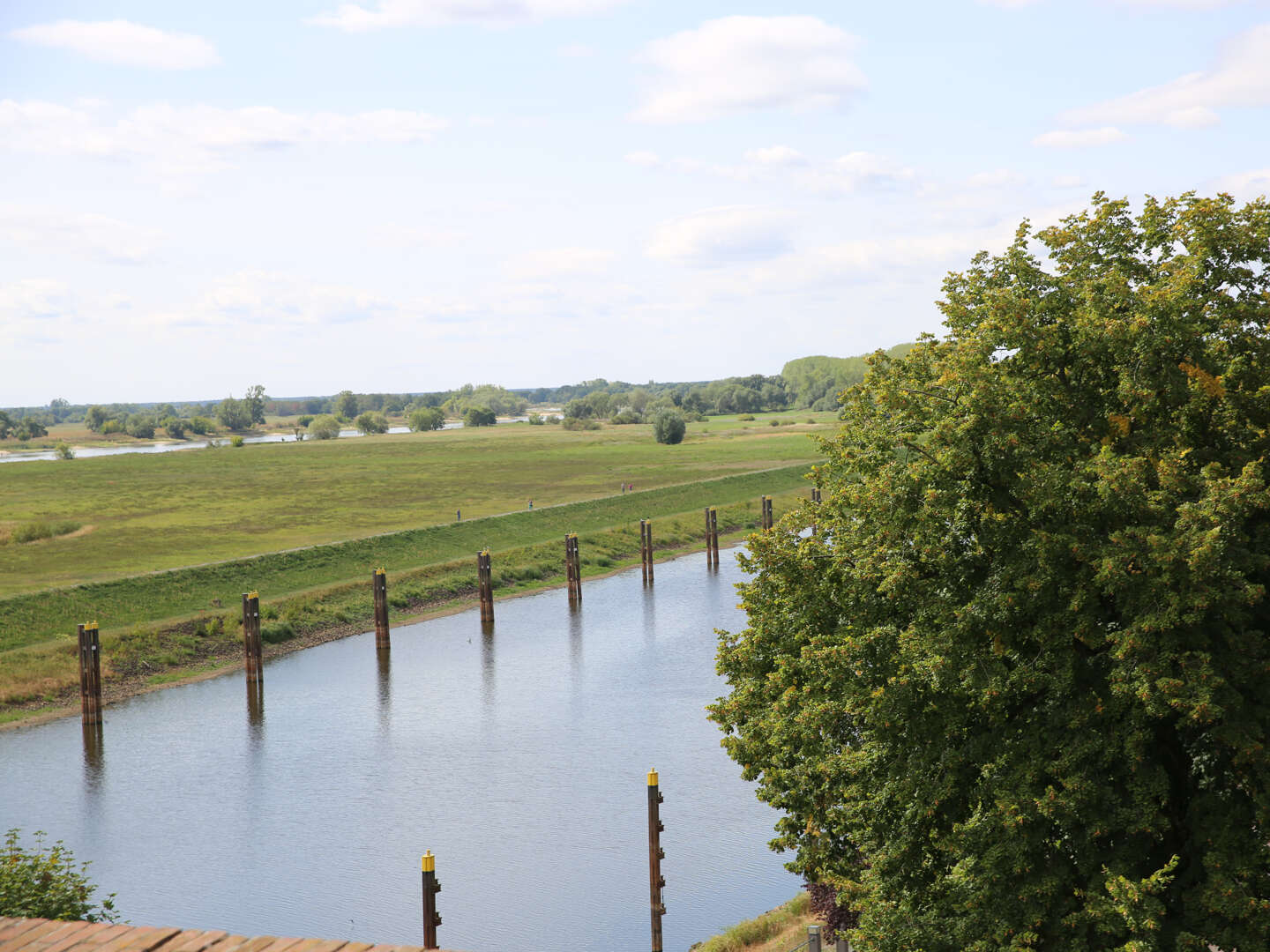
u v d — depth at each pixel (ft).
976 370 61.11
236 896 103.19
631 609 237.25
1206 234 62.28
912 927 59.93
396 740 148.87
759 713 77.25
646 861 109.40
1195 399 59.36
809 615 72.18
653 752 141.49
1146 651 53.31
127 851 114.21
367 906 100.83
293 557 250.37
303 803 126.82
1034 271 68.85
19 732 155.33
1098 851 55.88
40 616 193.77
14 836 66.54
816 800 72.64
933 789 59.93
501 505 371.35
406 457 583.58
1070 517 59.36
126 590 212.64
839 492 74.84
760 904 100.01
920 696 59.77
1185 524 53.78
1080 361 64.44
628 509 357.20
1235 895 50.96
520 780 132.36
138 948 29.60
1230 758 56.39
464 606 242.78
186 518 346.54
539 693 171.12
